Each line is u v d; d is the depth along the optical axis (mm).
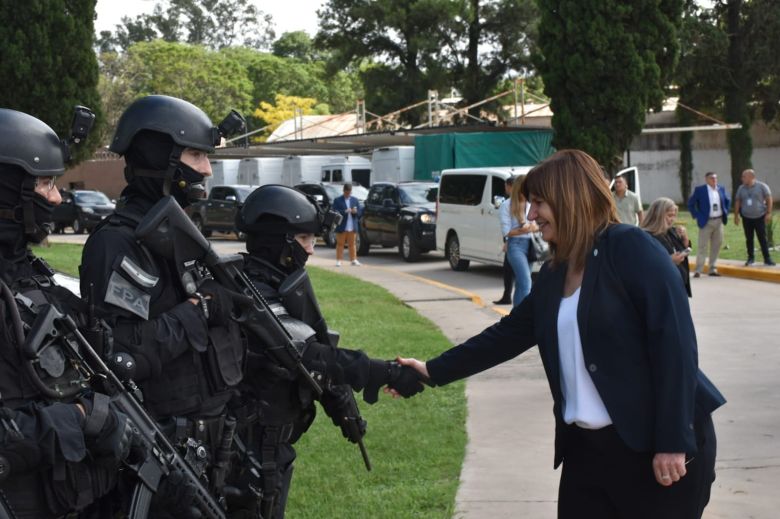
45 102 20422
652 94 27594
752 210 18188
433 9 46375
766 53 37562
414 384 4074
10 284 2863
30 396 2730
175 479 3115
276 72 89062
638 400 3211
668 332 3156
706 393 3330
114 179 48281
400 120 49625
